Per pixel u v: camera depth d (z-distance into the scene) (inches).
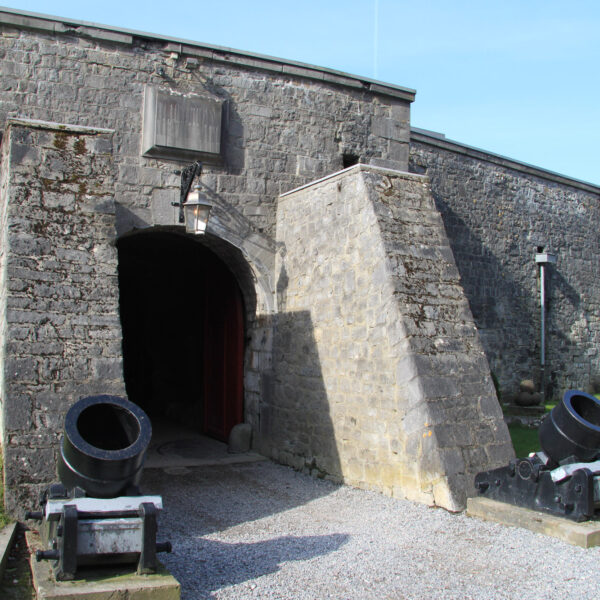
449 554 199.3
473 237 586.9
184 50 344.2
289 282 349.7
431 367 262.4
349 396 296.0
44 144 255.8
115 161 327.9
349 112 386.9
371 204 292.7
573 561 191.0
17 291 232.5
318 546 208.2
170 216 336.8
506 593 171.0
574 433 217.9
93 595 150.2
